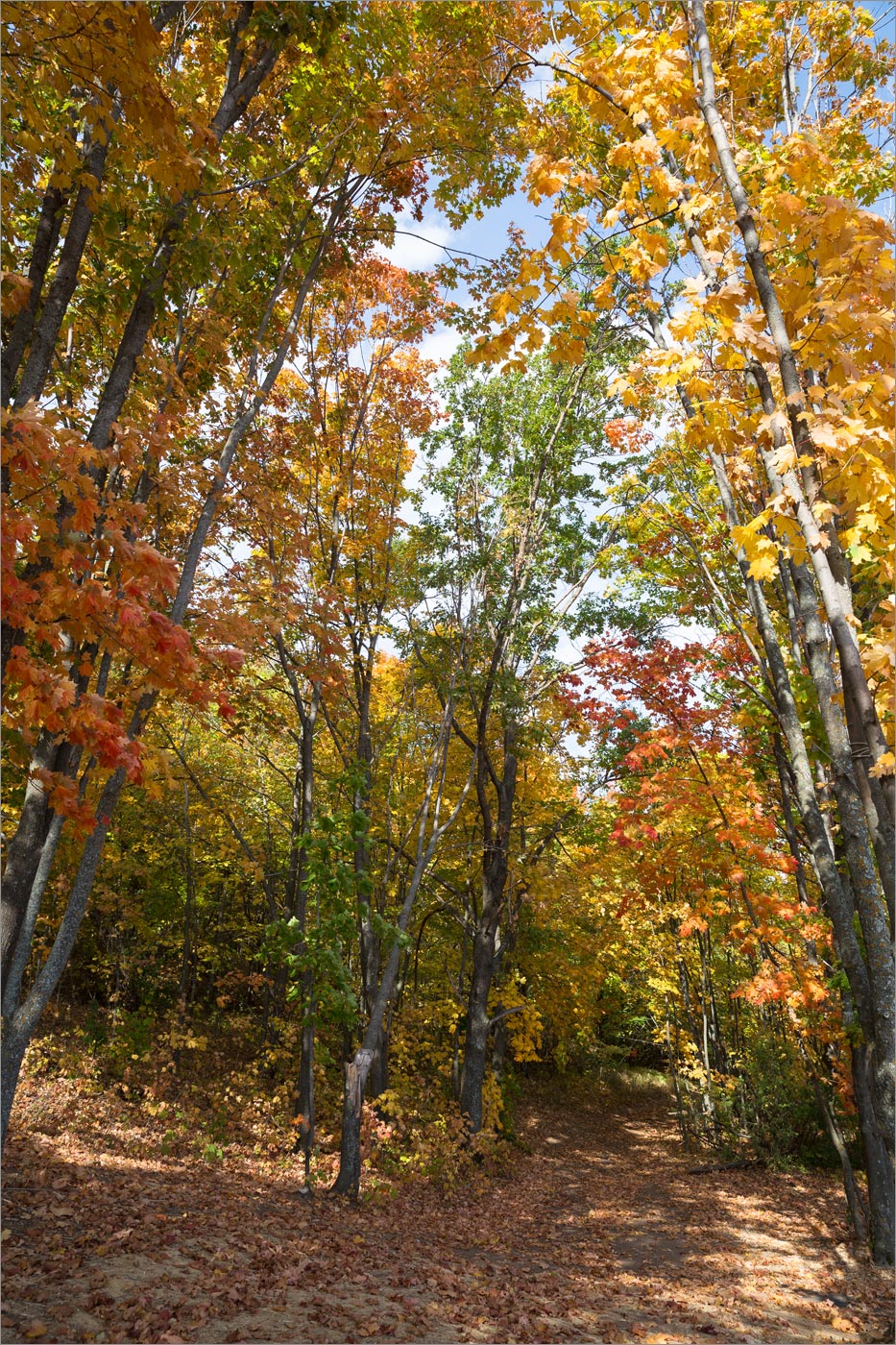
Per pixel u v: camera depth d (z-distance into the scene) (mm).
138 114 4223
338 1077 15672
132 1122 10953
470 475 14633
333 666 10383
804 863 10656
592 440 14281
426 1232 9008
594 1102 23703
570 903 16953
